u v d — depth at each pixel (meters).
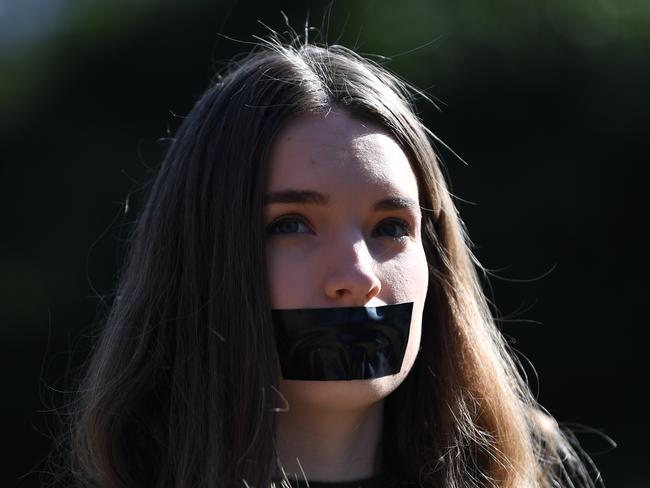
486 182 17.22
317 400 4.52
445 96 16.88
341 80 4.74
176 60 18.00
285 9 17.28
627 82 17.39
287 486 4.48
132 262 5.26
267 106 4.64
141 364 4.89
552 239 17.42
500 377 5.38
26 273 18.33
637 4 17.70
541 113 17.31
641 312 17.56
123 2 18.97
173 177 5.00
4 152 18.75
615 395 17.56
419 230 4.82
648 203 17.50
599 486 16.83
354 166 4.52
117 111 18.48
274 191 4.52
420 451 5.16
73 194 18.41
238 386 4.52
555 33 17.33
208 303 4.68
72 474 5.21
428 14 17.17
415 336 4.72
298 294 4.47
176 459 4.68
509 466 5.30
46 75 19.09
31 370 17.94
